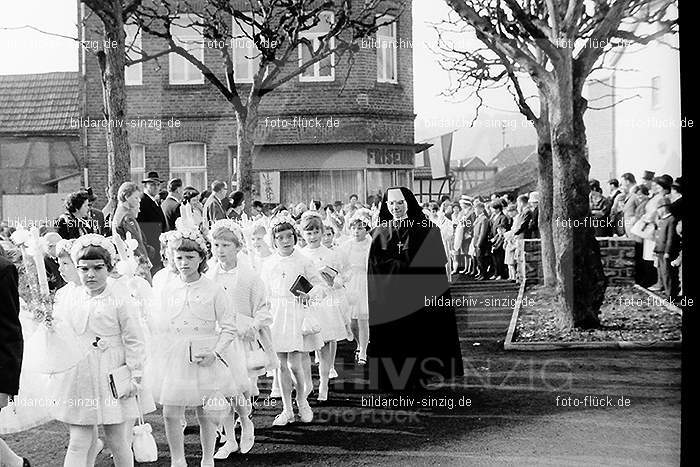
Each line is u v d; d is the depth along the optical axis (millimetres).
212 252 6680
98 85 15961
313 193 12297
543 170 11711
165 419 5621
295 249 7238
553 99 9750
